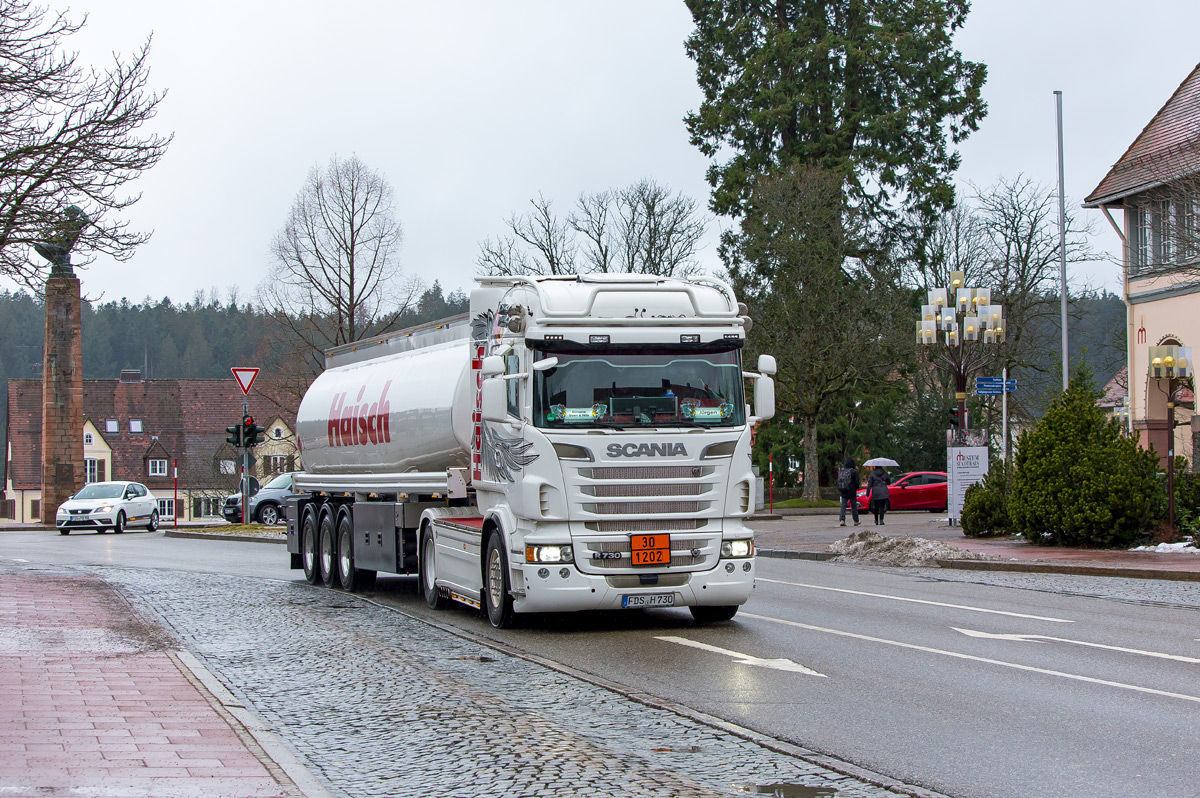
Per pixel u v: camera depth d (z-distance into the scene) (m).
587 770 6.92
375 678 10.29
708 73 56.16
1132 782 6.61
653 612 14.97
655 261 52.59
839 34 54.97
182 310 139.25
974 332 32.88
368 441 18.19
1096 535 23.36
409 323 49.22
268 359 51.53
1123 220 34.06
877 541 24.28
